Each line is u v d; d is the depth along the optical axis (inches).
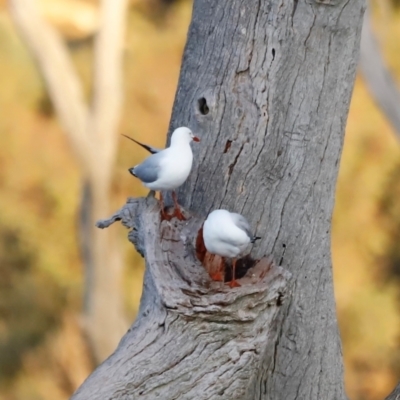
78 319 1620.3
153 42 2714.1
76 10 3002.0
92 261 1515.7
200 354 1083.3
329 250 1104.8
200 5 1100.5
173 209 1098.1
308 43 1093.1
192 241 1091.9
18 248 2048.5
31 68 2495.1
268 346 1102.4
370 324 1969.7
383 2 1771.7
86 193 1501.0
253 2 1093.8
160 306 1084.5
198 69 1099.3
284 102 1094.4
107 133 1464.1
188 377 1083.3
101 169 1478.8
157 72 2556.6
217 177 1097.4
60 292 1973.4
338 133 1099.3
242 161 1096.2
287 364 1104.8
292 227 1098.7
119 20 1455.5
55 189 2153.1
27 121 2389.3
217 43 1096.8
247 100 1095.0
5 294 1982.0
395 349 1958.7
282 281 1087.0
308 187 1098.1
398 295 2080.5
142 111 2394.2
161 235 1092.5
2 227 2076.8
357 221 2202.3
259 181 1096.8
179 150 1089.4
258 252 1098.1
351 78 1098.1
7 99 2428.6
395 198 2244.1
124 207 1099.9
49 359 1850.4
